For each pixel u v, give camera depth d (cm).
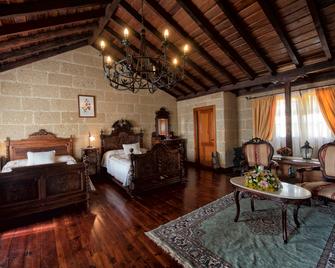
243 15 325
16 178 280
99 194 412
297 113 485
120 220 293
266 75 459
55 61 505
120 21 408
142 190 402
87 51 549
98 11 379
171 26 373
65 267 195
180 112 730
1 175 270
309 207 311
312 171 347
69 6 295
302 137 478
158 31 408
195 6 329
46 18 324
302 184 296
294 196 222
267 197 237
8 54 387
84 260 205
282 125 511
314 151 459
